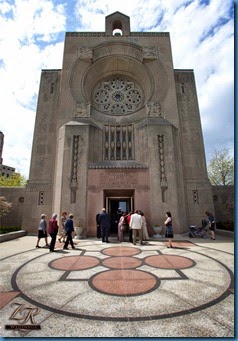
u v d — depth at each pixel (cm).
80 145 1460
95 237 1313
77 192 1377
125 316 351
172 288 470
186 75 1894
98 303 398
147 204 1398
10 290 462
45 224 1009
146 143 1532
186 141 1706
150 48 1755
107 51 1761
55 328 315
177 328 315
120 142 1672
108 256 776
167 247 955
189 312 363
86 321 336
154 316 351
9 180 3722
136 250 886
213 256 770
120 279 528
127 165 1498
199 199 1585
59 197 1380
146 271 592
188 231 1507
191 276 549
